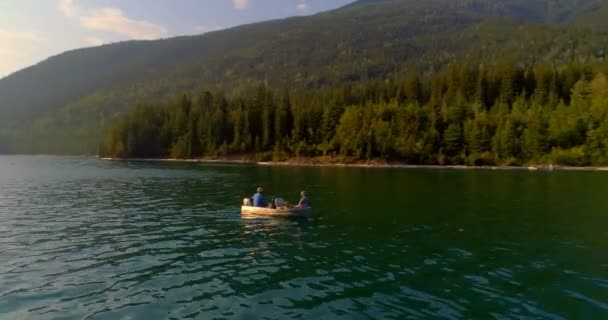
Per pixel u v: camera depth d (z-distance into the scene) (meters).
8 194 56.81
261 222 36.66
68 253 26.33
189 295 19.30
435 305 18.16
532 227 34.56
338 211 42.53
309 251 27.05
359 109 160.50
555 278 21.62
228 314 17.22
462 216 39.75
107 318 16.78
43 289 19.98
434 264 24.16
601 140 122.81
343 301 18.61
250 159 169.50
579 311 17.50
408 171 111.31
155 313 17.30
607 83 141.50
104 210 43.09
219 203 48.06
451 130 142.50
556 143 130.75
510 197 53.88
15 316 16.97
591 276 21.89
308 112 169.50
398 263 24.38
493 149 137.00
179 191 60.31
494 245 28.48
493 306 18.02
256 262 24.61
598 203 48.03
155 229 33.66
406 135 145.75
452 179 83.62
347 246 28.33
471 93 170.75
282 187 66.19
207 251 27.00
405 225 35.41
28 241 29.44
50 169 116.00
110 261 24.64
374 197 53.81
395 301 18.58
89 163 155.38
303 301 18.61
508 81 161.50
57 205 46.66
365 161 146.12
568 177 87.88
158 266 23.72
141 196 54.50
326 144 158.00
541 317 16.92
